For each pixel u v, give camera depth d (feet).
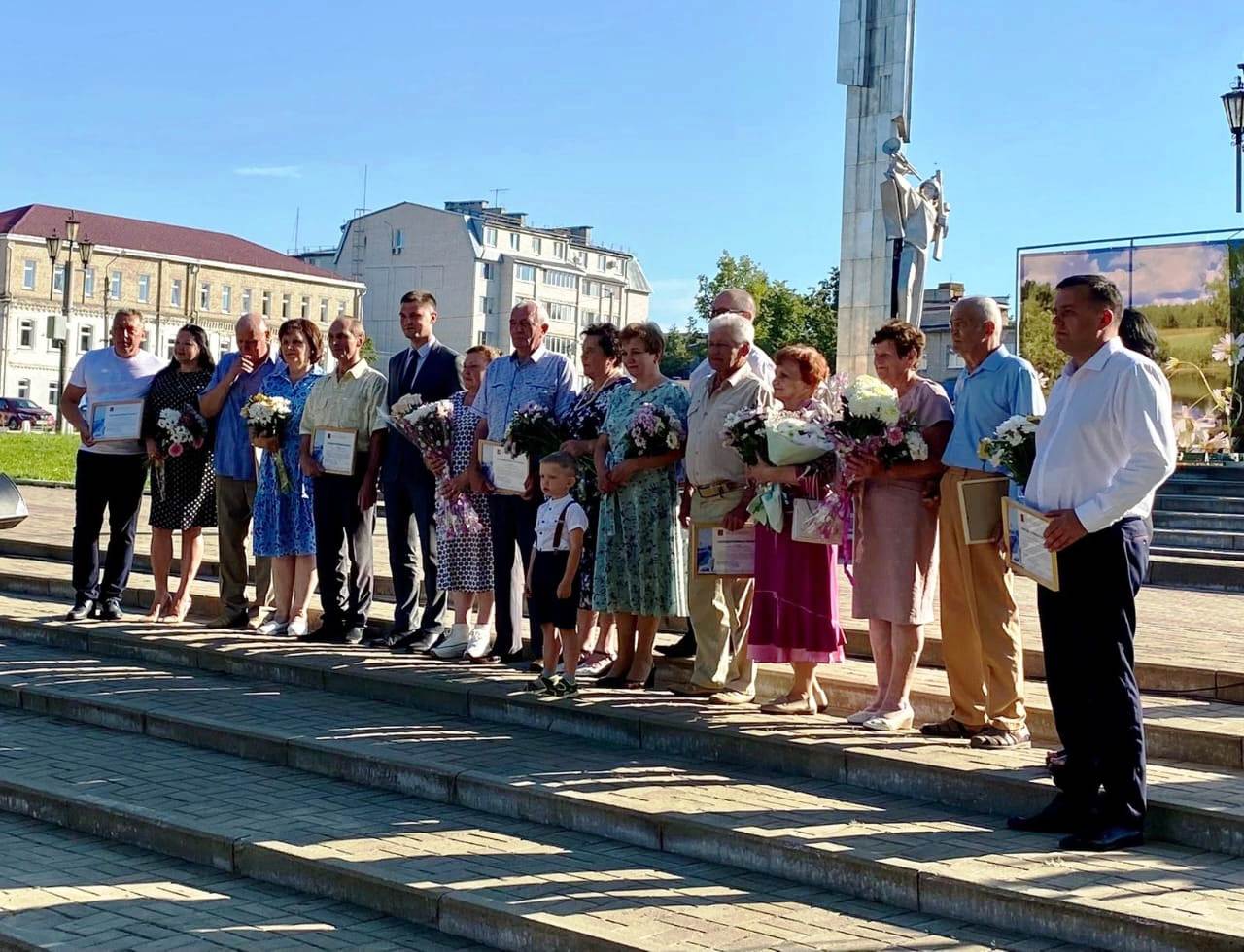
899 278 74.33
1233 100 67.31
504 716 27.55
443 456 31.86
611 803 21.33
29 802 24.00
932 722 25.95
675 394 27.89
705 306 253.85
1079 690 19.47
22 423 217.97
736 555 26.55
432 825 21.93
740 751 24.00
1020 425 20.39
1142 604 38.70
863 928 17.17
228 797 23.65
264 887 20.30
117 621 36.96
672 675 29.14
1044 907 16.72
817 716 25.88
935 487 24.27
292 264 309.01
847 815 20.72
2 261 265.34
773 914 17.65
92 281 274.77
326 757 25.22
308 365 35.22
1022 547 19.70
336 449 33.32
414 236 312.91
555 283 324.19
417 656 32.42
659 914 17.62
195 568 37.29
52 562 48.60
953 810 21.15
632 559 27.81
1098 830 19.04
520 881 18.98
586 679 29.63
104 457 36.96
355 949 17.71
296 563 35.12
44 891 19.95
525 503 30.55
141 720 28.53
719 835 19.89
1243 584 43.57
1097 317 19.17
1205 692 26.32
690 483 27.25
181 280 287.28
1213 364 68.69
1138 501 18.56
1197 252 68.80
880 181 75.00
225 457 35.78
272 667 31.86
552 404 30.91
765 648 25.70
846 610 34.68
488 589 32.19
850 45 75.31
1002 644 23.20
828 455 24.53
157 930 18.35
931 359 176.65
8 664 33.65
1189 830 19.21
